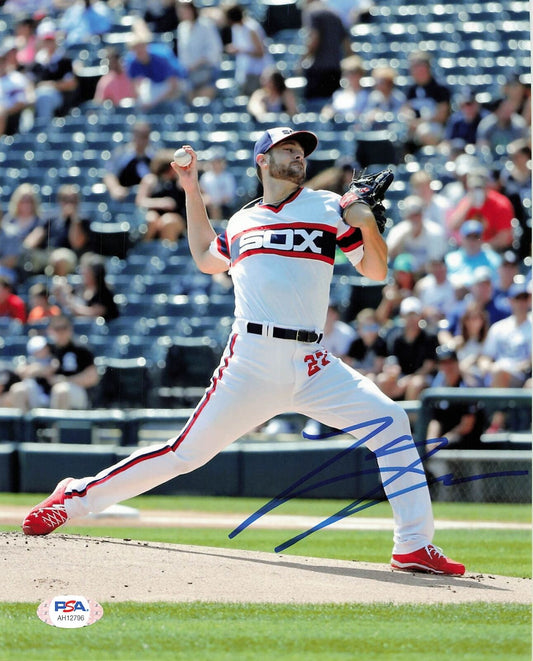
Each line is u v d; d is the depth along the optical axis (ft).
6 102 203.00
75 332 153.48
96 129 194.80
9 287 158.30
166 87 195.42
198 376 143.84
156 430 126.41
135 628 45.55
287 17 213.05
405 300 137.08
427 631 45.34
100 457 124.77
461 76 192.95
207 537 84.94
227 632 44.80
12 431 129.08
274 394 57.93
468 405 119.34
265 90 187.01
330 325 133.80
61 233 167.32
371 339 131.23
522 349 128.77
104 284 155.84
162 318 156.04
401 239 150.10
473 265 145.28
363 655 41.14
